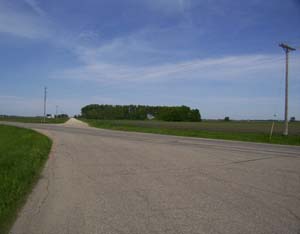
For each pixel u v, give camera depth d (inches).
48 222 216.4
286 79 1216.2
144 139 984.9
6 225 210.7
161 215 227.9
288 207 244.8
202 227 202.7
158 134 1328.7
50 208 249.0
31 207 251.8
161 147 720.3
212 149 679.1
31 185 332.5
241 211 235.3
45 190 310.3
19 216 229.1
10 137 1146.7
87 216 228.2
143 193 292.2
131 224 210.2
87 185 330.3
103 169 427.8
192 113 5113.2
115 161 501.0
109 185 328.2
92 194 292.0
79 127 2050.9
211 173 390.0
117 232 196.5
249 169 418.9
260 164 463.2
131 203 260.1
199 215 226.8
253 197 275.0
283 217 221.1
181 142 871.7
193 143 842.8
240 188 308.5
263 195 281.4
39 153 597.0
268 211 235.0
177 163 474.6
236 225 205.6
